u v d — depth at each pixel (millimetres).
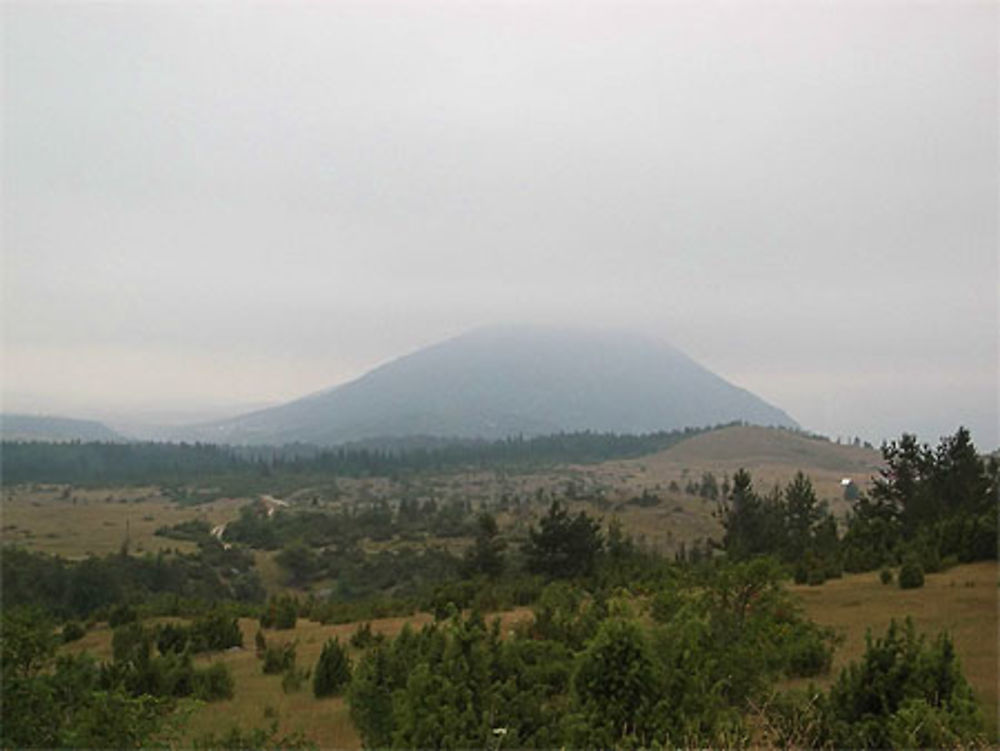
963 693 10227
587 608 19641
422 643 12711
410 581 72062
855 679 10641
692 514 106188
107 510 134625
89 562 57594
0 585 54500
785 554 43094
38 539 98500
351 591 70188
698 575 16375
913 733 9305
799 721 10078
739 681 11000
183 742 13172
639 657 9570
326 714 16266
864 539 39781
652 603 15859
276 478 188375
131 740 9078
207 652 27266
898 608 23156
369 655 13969
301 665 23000
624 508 109688
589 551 45281
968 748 9164
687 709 9391
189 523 111875
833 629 19016
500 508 119625
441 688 9828
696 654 10359
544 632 18453
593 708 9383
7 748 8445
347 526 104812
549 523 46031
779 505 54156
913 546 34719
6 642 9781
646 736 9141
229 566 80625
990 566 30203
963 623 20141
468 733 9445
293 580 81562
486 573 48781
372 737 12039
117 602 54531
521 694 9984
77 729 8648
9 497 155125
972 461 43500
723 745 8945
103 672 17891
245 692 19547
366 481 193000
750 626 14148
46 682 9078
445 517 109750
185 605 41531
